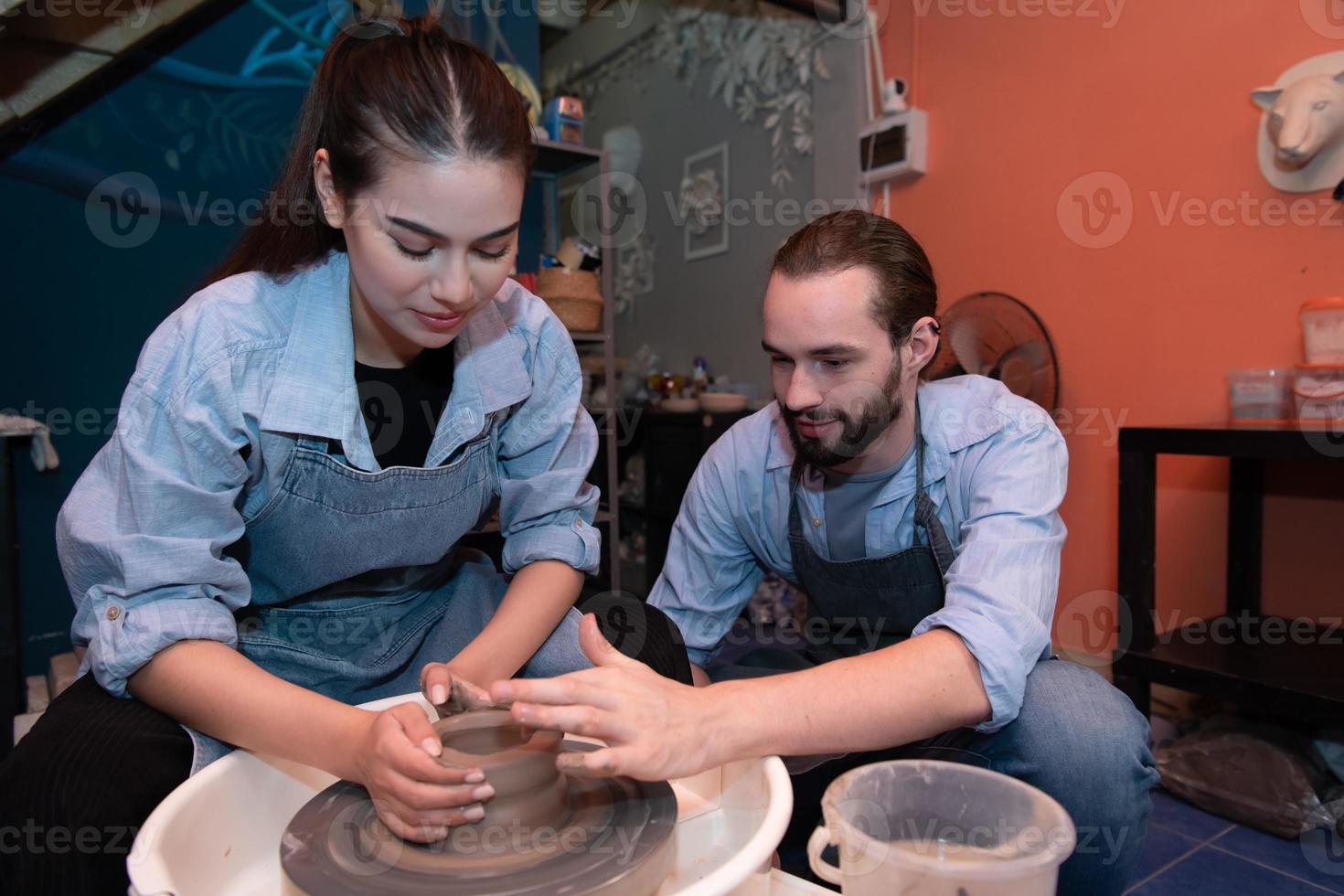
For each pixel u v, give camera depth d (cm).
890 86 272
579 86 463
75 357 215
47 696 187
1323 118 173
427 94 70
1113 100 220
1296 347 188
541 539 108
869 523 116
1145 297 216
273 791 77
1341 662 160
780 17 323
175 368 83
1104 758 93
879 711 77
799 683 76
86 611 83
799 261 96
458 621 112
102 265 217
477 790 61
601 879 58
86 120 212
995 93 248
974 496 104
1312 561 188
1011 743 96
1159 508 214
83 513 82
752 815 73
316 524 95
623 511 383
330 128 76
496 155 72
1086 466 230
